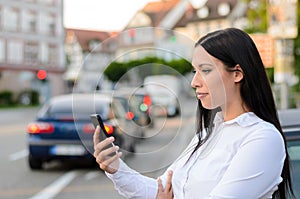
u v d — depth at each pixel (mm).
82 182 8289
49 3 53625
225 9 58375
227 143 1779
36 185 8094
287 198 1979
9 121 26547
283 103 10422
